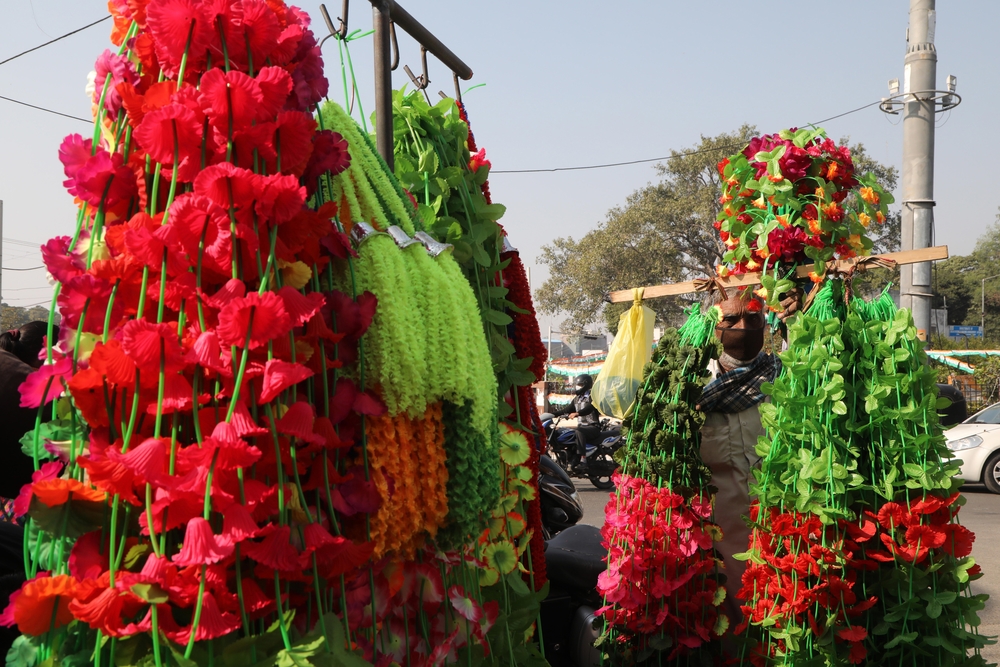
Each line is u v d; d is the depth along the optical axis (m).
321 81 1.32
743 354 2.55
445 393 1.38
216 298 1.09
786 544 2.18
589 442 9.89
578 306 35.50
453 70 2.28
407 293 1.37
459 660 1.52
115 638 1.07
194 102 1.10
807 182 2.46
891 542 2.11
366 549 1.20
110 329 1.14
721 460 2.46
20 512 1.08
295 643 1.15
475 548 1.61
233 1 1.15
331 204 1.21
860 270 2.34
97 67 1.24
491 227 2.00
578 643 2.96
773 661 2.16
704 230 31.89
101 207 1.16
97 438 1.12
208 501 1.04
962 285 51.47
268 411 1.11
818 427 2.15
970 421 9.81
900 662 2.11
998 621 4.11
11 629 1.56
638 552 2.28
